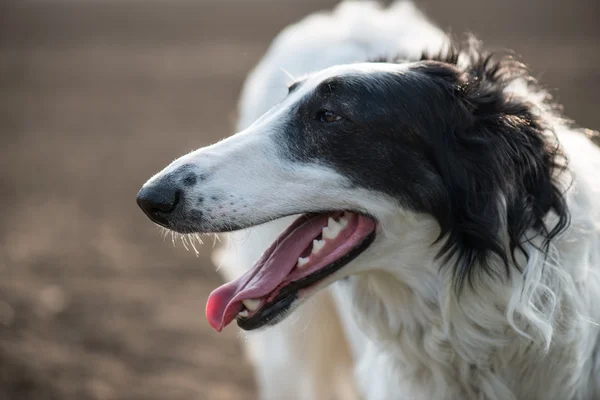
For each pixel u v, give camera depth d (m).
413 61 5.02
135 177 14.95
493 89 4.55
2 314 8.57
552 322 4.29
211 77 24.22
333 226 4.46
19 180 15.07
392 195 4.36
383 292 4.65
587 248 4.39
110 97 22.39
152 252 11.20
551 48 23.16
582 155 4.62
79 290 9.66
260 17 33.09
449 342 4.55
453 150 4.36
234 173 4.35
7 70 26.22
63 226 12.32
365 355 5.39
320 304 6.14
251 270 4.45
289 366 6.58
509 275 4.30
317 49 6.64
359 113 4.35
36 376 7.26
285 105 4.58
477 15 28.03
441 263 4.45
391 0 17.95
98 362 7.82
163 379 7.60
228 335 8.60
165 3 37.16
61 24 33.88
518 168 4.34
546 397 4.48
